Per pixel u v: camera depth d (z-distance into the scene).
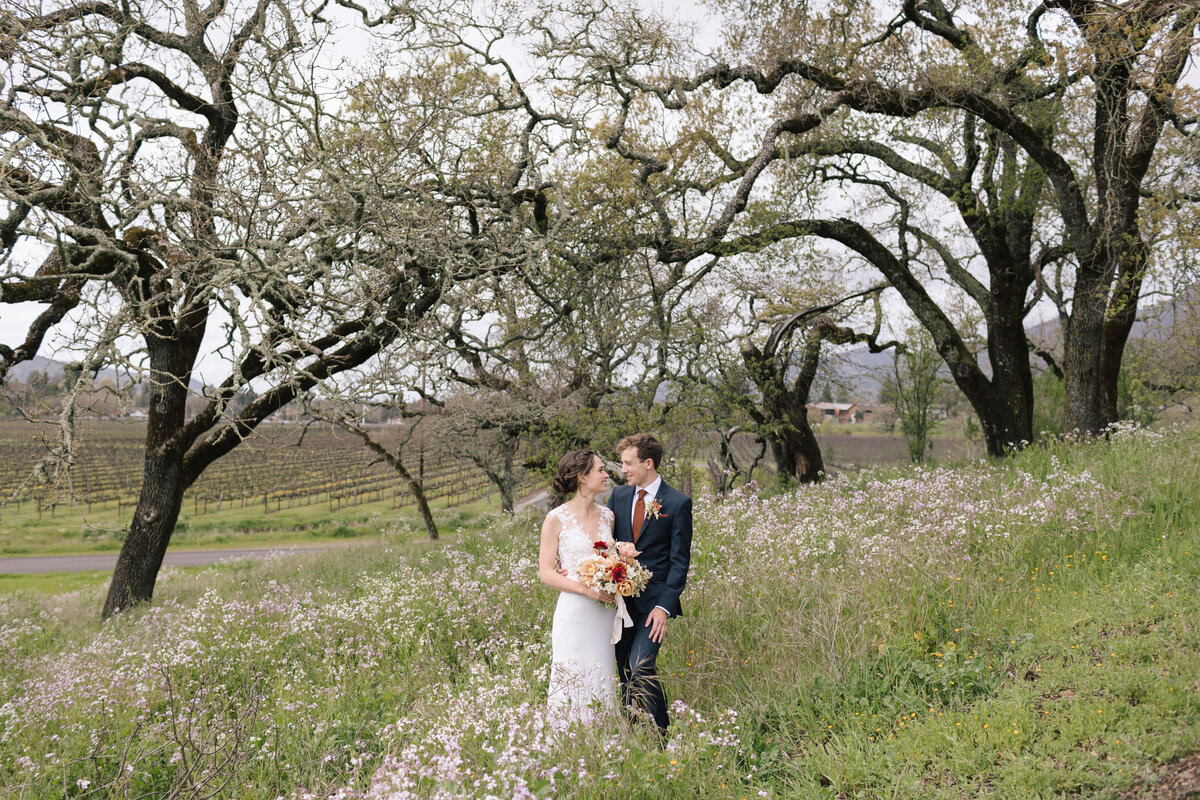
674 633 5.51
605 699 4.15
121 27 11.17
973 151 15.65
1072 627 4.66
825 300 20.25
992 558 6.06
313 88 10.71
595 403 15.58
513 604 6.86
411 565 11.05
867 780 3.41
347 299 10.18
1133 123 12.44
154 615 10.01
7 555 36.66
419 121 11.66
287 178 10.27
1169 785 2.85
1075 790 3.05
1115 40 10.81
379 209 10.51
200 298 9.25
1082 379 13.87
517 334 14.80
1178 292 12.87
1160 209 10.27
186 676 5.60
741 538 7.78
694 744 3.43
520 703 4.02
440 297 10.87
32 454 60.75
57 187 9.45
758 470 22.80
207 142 13.21
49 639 10.08
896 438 33.28
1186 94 9.66
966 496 7.95
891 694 4.26
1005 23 13.95
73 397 8.33
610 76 13.48
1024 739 3.46
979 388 15.45
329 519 47.03
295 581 11.83
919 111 14.32
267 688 5.45
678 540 4.50
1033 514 6.55
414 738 3.86
